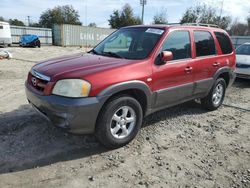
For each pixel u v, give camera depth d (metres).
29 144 3.93
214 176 3.43
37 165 3.42
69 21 79.31
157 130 4.72
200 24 5.63
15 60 14.86
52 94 3.46
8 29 28.41
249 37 33.34
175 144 4.24
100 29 39.44
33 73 3.96
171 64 4.44
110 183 3.16
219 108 6.32
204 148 4.17
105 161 3.62
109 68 3.70
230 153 4.06
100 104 3.49
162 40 4.39
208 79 5.40
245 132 4.92
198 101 6.58
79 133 3.55
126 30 5.06
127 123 4.00
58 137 4.17
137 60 4.09
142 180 3.25
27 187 3.00
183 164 3.66
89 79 3.44
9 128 4.40
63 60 4.22
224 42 5.98
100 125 3.66
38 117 4.90
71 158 3.64
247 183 3.32
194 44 5.03
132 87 3.81
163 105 4.56
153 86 4.17
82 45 37.88
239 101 7.11
